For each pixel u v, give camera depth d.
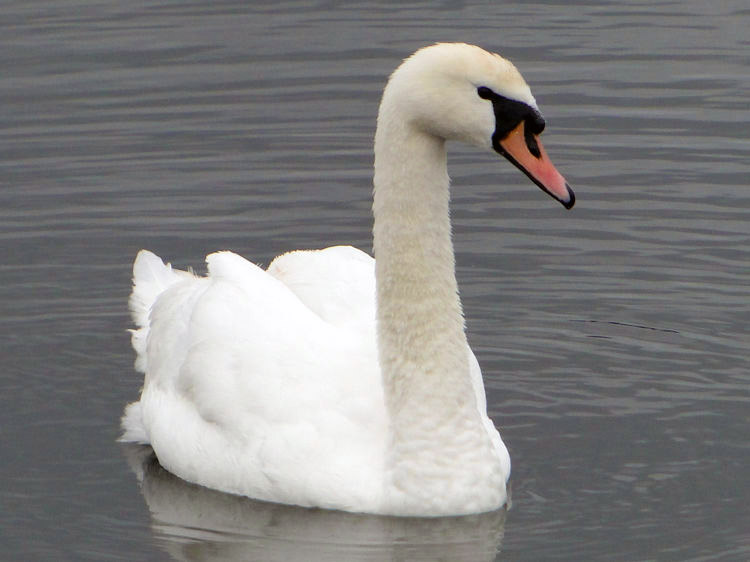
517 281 16.75
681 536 11.48
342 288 13.44
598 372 14.82
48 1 24.73
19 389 14.59
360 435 12.10
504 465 12.45
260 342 12.77
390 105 11.34
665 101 20.83
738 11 24.14
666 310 16.03
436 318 11.80
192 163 19.36
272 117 20.56
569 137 19.91
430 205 11.58
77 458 13.25
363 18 23.89
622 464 12.83
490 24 23.62
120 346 15.58
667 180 18.72
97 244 17.52
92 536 11.73
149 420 13.41
